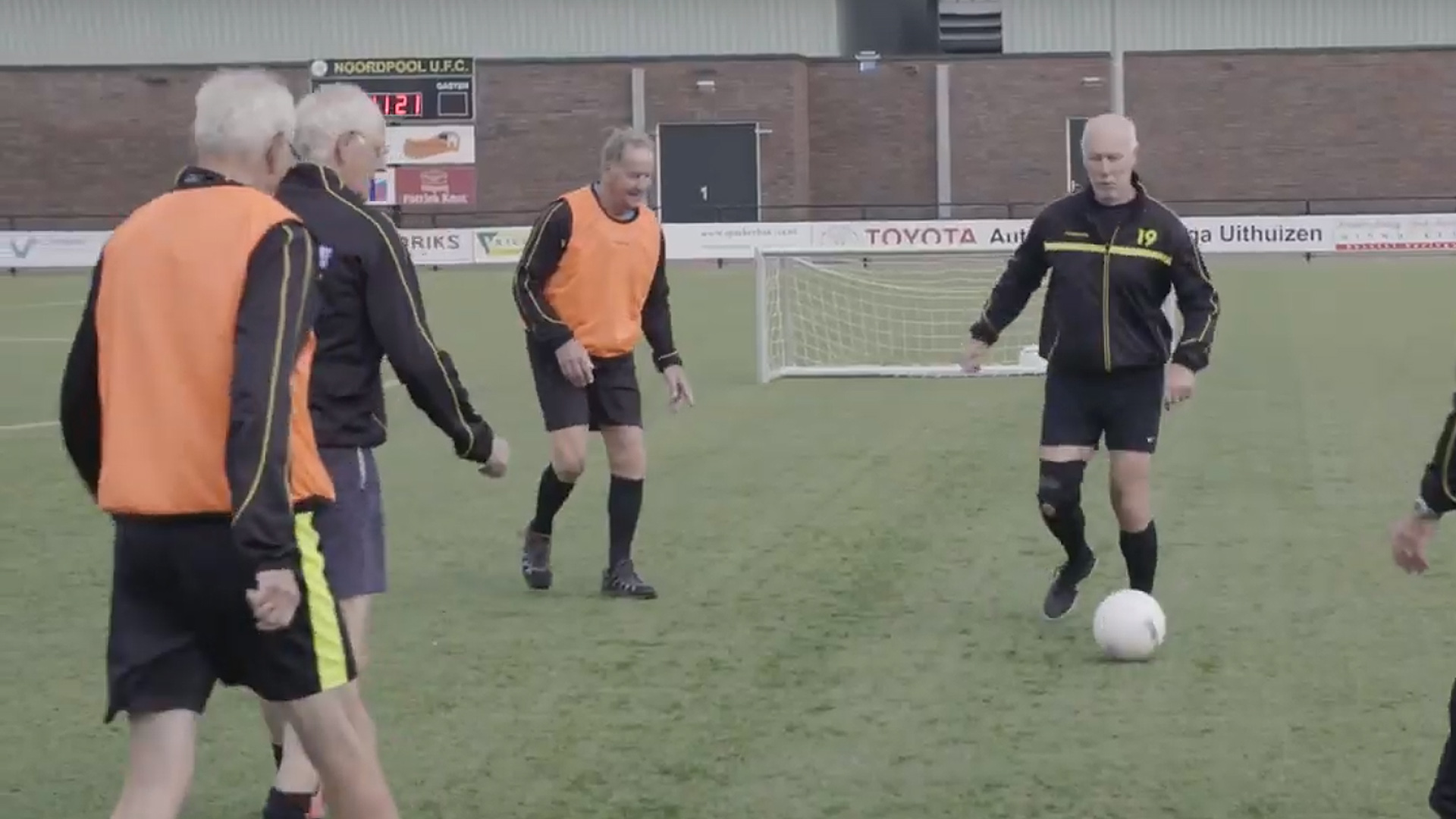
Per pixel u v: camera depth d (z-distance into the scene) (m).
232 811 6.31
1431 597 9.33
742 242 44.84
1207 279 8.09
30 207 52.16
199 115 4.53
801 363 22.69
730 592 9.65
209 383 4.34
